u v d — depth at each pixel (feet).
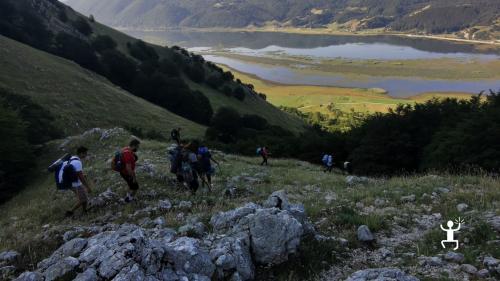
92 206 46.29
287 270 24.85
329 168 97.04
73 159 42.83
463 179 49.34
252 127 319.06
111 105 223.10
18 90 190.39
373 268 23.97
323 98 607.78
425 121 140.15
